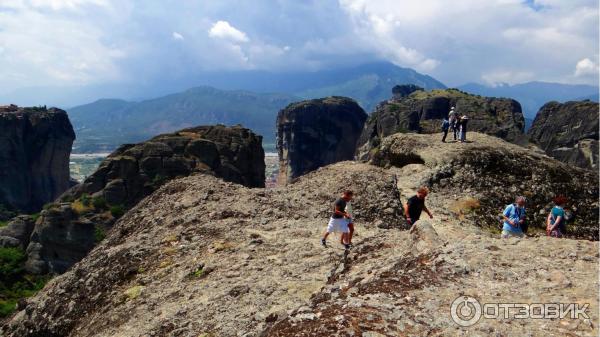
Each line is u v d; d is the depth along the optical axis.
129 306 18.59
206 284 17.92
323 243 20.12
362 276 14.39
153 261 22.55
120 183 121.56
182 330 14.58
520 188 38.12
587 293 11.47
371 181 32.38
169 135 144.25
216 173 136.50
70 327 21.27
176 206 30.41
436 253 14.33
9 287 98.94
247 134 156.12
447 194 37.09
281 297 15.20
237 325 13.66
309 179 35.44
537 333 9.89
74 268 26.94
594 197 37.94
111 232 34.09
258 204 28.69
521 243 14.99
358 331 9.72
